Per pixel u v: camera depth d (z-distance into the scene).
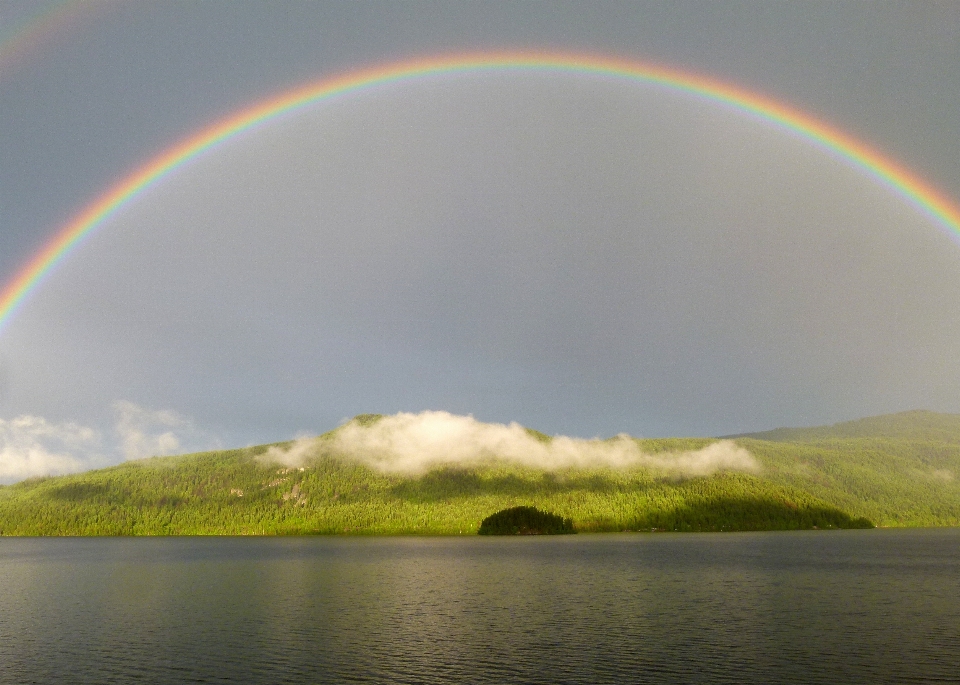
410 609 123.31
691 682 72.25
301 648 89.50
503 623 106.69
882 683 71.12
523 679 74.12
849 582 158.50
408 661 82.00
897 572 181.25
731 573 183.00
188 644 92.75
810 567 198.50
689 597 135.12
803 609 117.69
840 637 92.94
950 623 103.00
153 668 80.12
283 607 127.62
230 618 114.62
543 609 121.31
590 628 101.38
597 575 182.00
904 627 99.88
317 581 175.75
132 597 146.25
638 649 86.81
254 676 76.25
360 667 79.50
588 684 72.06
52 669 80.25
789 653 83.81
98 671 79.12
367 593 148.75
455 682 73.12
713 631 97.94
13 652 89.25
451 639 94.31
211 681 74.50
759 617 109.62
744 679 73.06
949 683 70.88
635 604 126.25
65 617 118.50
